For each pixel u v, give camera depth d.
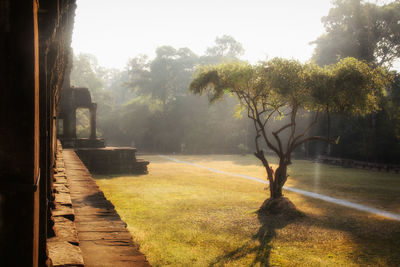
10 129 1.69
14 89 1.67
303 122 45.94
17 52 1.66
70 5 4.60
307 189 19.53
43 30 2.86
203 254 8.47
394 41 35.09
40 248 3.21
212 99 14.66
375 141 33.84
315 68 12.94
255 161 42.34
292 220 12.08
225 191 18.70
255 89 13.98
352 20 36.75
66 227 4.67
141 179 23.88
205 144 61.03
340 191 18.81
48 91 4.45
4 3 1.63
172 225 11.23
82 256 3.98
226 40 66.81
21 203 1.74
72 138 31.84
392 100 32.31
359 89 12.47
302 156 47.31
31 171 1.74
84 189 8.98
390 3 35.38
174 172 29.20
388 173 28.89
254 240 9.74
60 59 5.93
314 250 8.88
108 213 6.39
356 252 8.66
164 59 66.81
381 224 11.38
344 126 37.69
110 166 27.36
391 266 7.66
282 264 7.83
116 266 3.80
